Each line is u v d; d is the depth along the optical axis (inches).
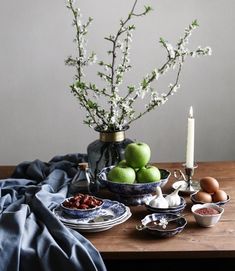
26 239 59.1
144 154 70.2
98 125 77.1
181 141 125.6
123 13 119.7
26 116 126.0
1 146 128.0
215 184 70.3
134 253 57.4
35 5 120.3
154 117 124.4
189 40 121.0
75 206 65.8
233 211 68.3
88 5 119.6
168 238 60.6
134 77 122.0
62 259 56.9
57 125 126.1
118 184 68.1
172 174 84.7
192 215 67.2
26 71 123.6
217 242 59.1
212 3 119.3
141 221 63.5
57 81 123.6
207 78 122.6
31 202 67.1
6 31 121.9
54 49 122.1
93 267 56.8
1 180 78.6
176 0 119.1
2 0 120.4
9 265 56.7
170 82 122.6
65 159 89.7
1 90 125.0
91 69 122.0
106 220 64.1
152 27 120.0
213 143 126.0
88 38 120.7
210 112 124.3
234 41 120.8
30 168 84.0
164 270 83.2
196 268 82.5
